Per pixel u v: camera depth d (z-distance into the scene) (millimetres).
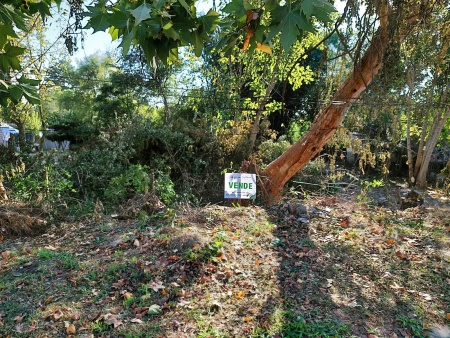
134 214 6242
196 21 1343
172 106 15891
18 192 6941
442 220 6262
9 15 1403
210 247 4250
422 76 9805
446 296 3770
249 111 11906
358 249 4809
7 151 8953
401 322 3305
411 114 11906
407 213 6758
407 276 4148
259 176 7859
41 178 7586
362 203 7340
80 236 5285
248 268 4102
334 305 3502
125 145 9438
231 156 10633
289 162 8219
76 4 3256
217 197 9055
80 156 8906
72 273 3914
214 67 12273
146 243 4586
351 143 8734
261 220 5789
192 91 12938
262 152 11688
